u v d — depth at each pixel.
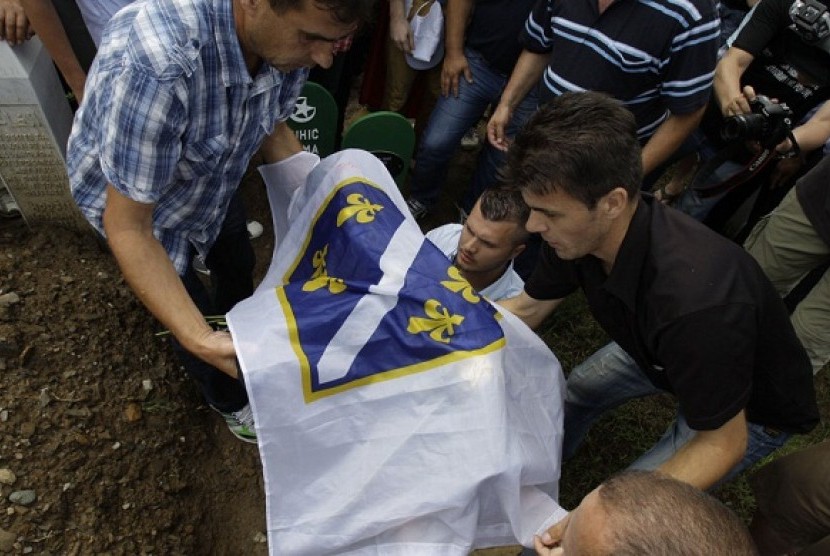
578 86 2.29
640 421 2.85
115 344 2.38
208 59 1.34
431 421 1.36
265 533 2.33
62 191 2.51
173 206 1.71
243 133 1.60
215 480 2.39
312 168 1.94
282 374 1.40
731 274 1.35
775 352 1.56
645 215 1.39
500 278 2.13
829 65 2.61
